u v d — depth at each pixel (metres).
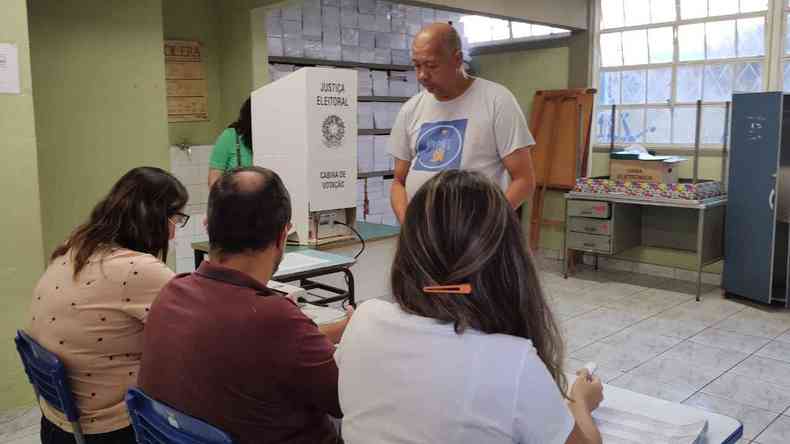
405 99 6.32
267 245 1.37
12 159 2.96
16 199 2.99
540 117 6.39
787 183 4.66
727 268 5.02
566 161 6.23
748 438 2.88
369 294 3.39
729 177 4.91
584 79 6.15
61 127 3.70
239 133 3.55
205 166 5.12
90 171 3.83
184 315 1.27
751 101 4.64
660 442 1.18
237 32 4.85
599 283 5.57
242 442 1.24
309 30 5.36
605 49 6.15
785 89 5.11
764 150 4.61
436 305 0.95
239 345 1.22
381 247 3.37
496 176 2.27
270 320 1.23
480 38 7.02
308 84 2.91
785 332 4.25
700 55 5.54
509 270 0.95
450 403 0.90
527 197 2.26
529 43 6.53
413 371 0.94
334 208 3.09
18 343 1.69
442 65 2.17
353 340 1.04
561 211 6.38
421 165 2.34
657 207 5.76
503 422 0.88
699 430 1.22
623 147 6.12
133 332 1.62
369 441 0.96
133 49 3.90
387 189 6.12
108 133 3.87
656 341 4.10
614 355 3.87
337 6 5.56
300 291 2.16
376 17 5.91
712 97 5.50
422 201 0.99
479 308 0.94
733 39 5.34
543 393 0.91
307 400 1.27
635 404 1.38
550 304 1.02
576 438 0.94
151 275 1.60
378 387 0.96
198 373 1.23
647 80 5.89
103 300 1.58
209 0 4.98
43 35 3.58
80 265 1.62
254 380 1.22
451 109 2.29
